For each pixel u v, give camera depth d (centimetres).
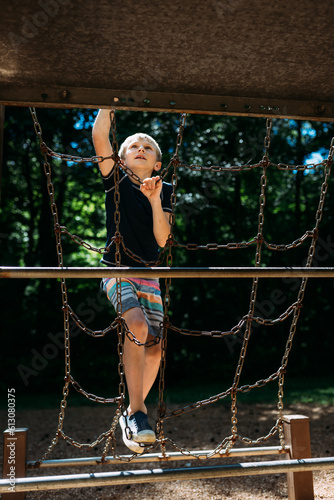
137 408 245
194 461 403
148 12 179
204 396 865
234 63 210
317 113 241
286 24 188
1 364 1035
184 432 524
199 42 196
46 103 218
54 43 193
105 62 205
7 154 1117
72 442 243
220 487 330
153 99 224
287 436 284
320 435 482
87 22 182
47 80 215
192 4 177
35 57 201
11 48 196
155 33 189
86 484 213
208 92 229
